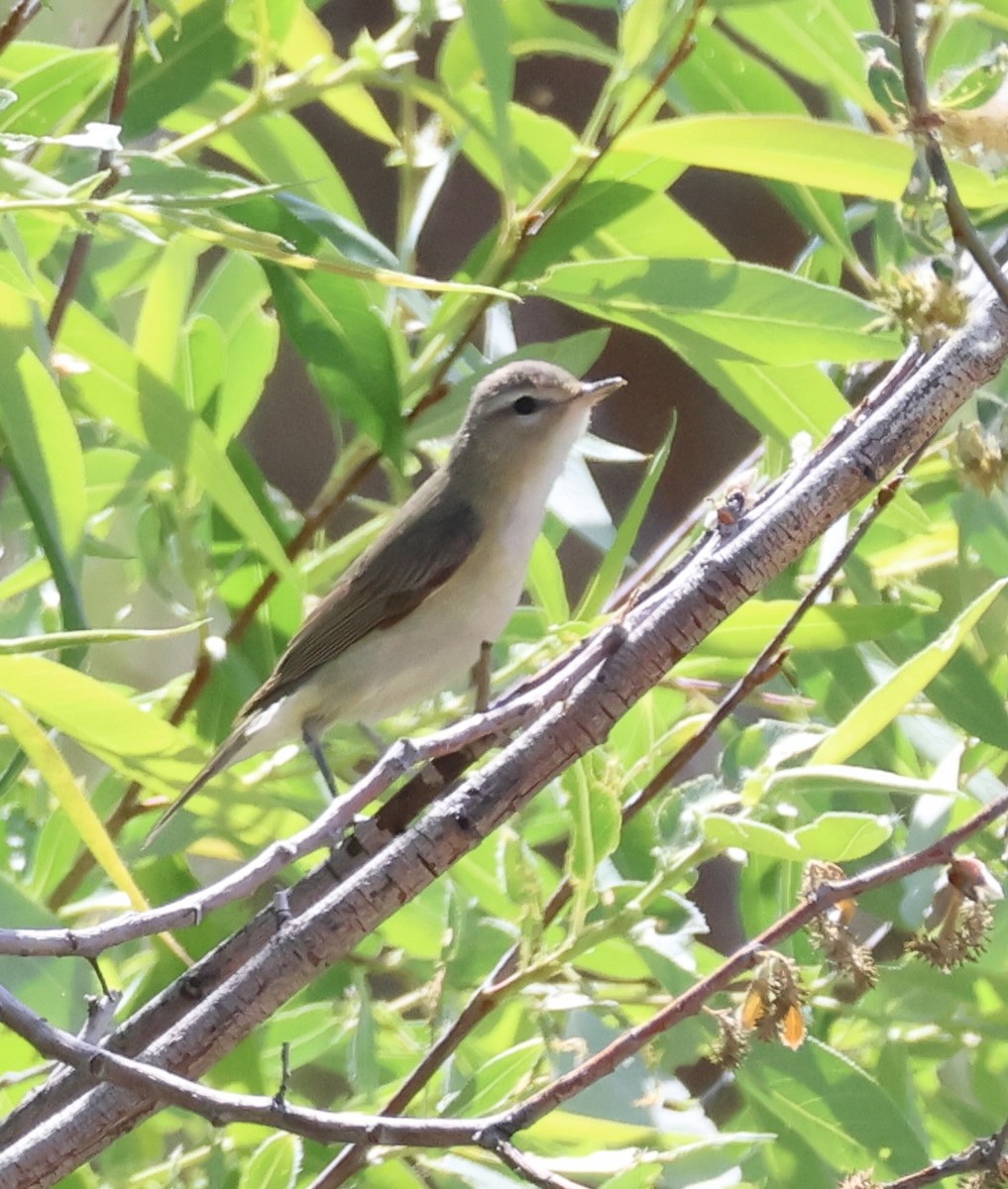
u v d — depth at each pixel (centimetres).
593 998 594
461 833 442
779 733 661
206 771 576
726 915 855
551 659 688
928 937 450
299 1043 692
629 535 641
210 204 482
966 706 646
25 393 520
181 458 577
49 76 620
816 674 697
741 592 467
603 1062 415
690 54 607
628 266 629
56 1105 445
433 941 699
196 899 393
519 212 667
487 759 636
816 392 656
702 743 548
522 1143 611
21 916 543
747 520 493
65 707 506
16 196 460
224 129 604
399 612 765
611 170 657
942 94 469
